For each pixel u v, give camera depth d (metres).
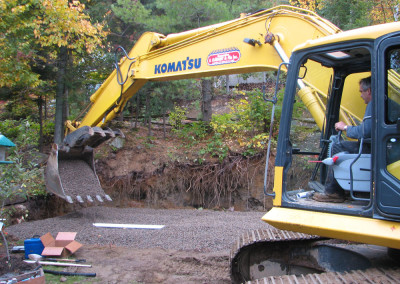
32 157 10.32
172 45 7.08
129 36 11.60
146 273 5.27
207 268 5.49
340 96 4.54
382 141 3.03
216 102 16.77
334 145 3.77
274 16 5.69
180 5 10.56
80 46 9.64
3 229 6.66
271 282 3.33
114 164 11.77
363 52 3.89
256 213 10.06
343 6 11.00
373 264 3.44
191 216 9.35
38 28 8.48
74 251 5.93
